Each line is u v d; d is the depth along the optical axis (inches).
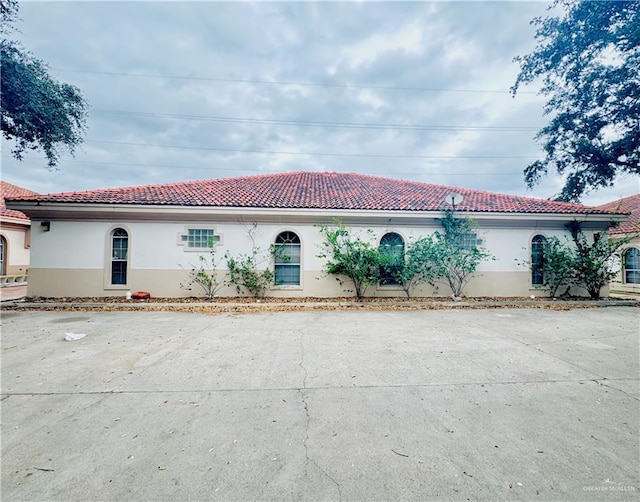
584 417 141.3
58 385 173.5
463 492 95.4
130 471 105.0
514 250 516.7
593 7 438.6
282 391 167.0
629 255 655.1
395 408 149.0
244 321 337.1
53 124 420.2
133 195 484.4
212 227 480.1
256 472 104.3
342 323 328.8
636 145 496.4
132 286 467.8
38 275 459.2
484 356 224.2
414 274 487.5
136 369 197.3
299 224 489.7
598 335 283.7
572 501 92.0
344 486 97.8
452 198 486.3
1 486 98.0
